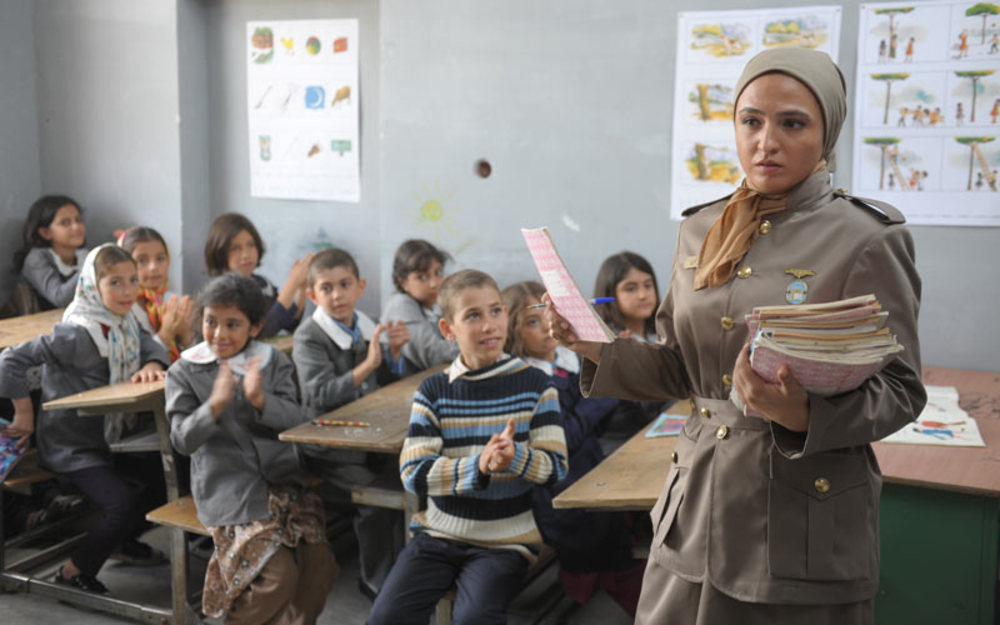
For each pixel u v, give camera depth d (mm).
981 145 3057
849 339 1210
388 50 3871
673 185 3498
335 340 3270
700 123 3426
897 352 1246
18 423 3168
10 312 4379
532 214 3732
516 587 2385
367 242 4336
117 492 3131
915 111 3123
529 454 2385
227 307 2795
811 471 1360
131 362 3275
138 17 4402
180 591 2867
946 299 3168
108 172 4574
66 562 3275
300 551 2732
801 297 1341
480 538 2439
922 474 2094
